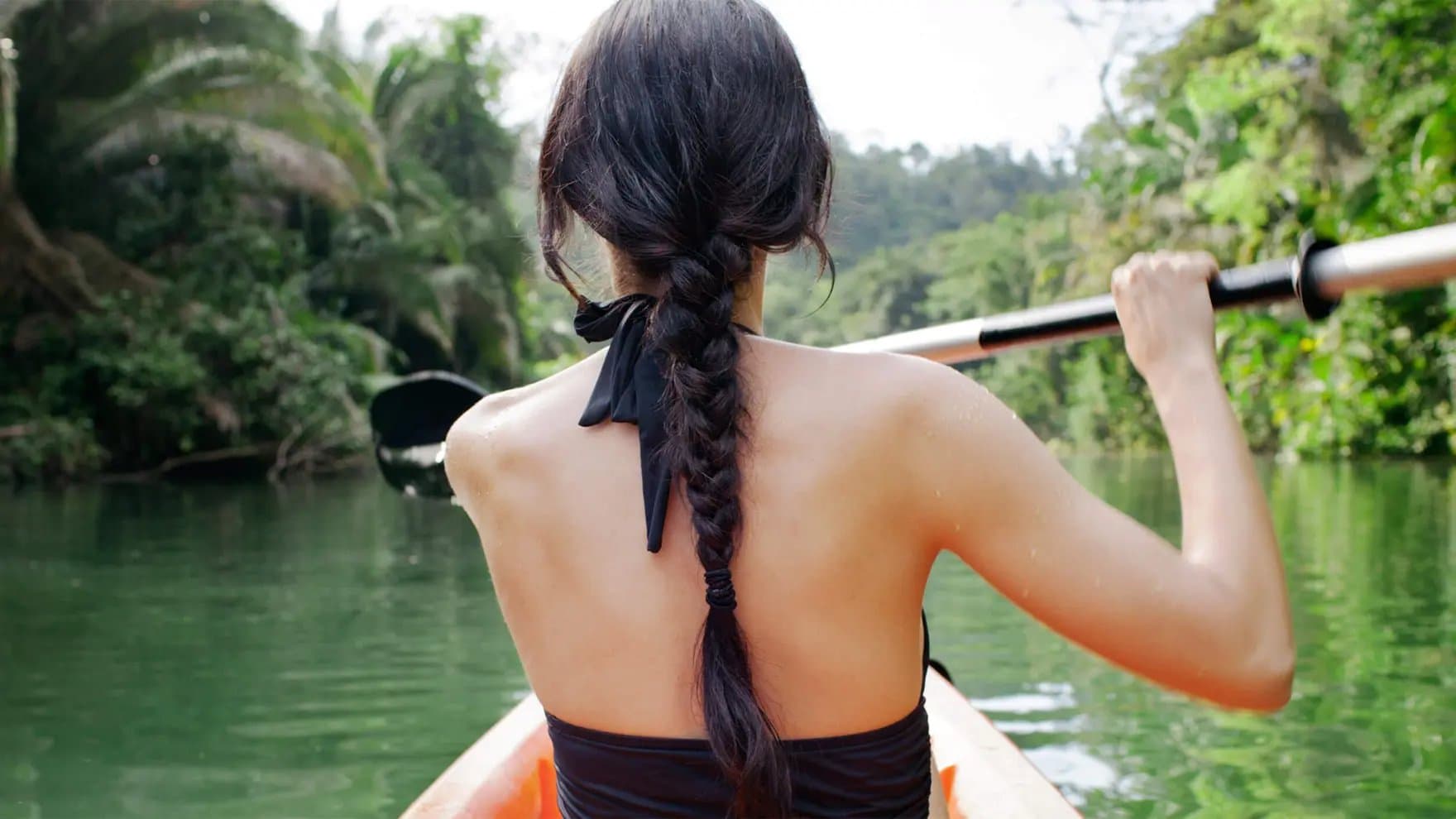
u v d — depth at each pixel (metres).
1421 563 7.43
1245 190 18.36
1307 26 16.81
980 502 0.70
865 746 0.73
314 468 18.88
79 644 5.45
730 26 0.77
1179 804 3.04
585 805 0.77
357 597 6.79
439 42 25.53
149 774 3.49
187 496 15.26
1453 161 12.62
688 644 0.74
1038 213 45.44
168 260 17.78
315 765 3.57
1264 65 21.03
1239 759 3.44
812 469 0.72
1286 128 18.09
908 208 72.62
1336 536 8.91
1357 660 4.69
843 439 0.72
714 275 0.73
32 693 4.49
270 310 18.11
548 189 0.83
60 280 16.59
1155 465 23.62
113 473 17.52
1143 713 3.96
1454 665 4.58
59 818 3.11
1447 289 15.12
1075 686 4.38
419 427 1.22
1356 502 11.77
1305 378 18.17
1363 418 17.91
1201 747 3.56
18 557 8.73
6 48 15.31
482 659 5.05
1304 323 15.51
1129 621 0.68
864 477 0.71
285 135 18.20
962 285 46.41
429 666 4.93
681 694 0.74
